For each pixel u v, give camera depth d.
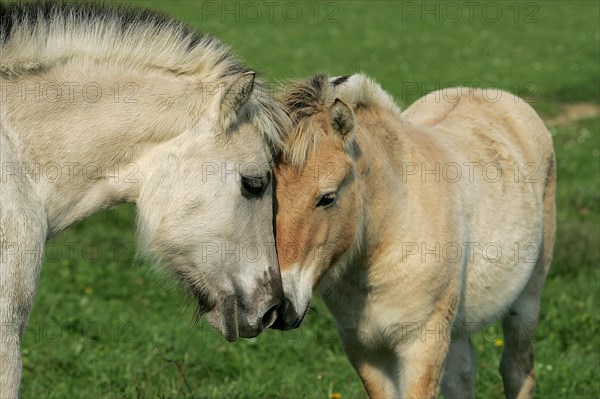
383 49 47.34
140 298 16.86
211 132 8.09
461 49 47.62
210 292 8.29
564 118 34.97
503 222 11.11
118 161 8.16
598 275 17.77
